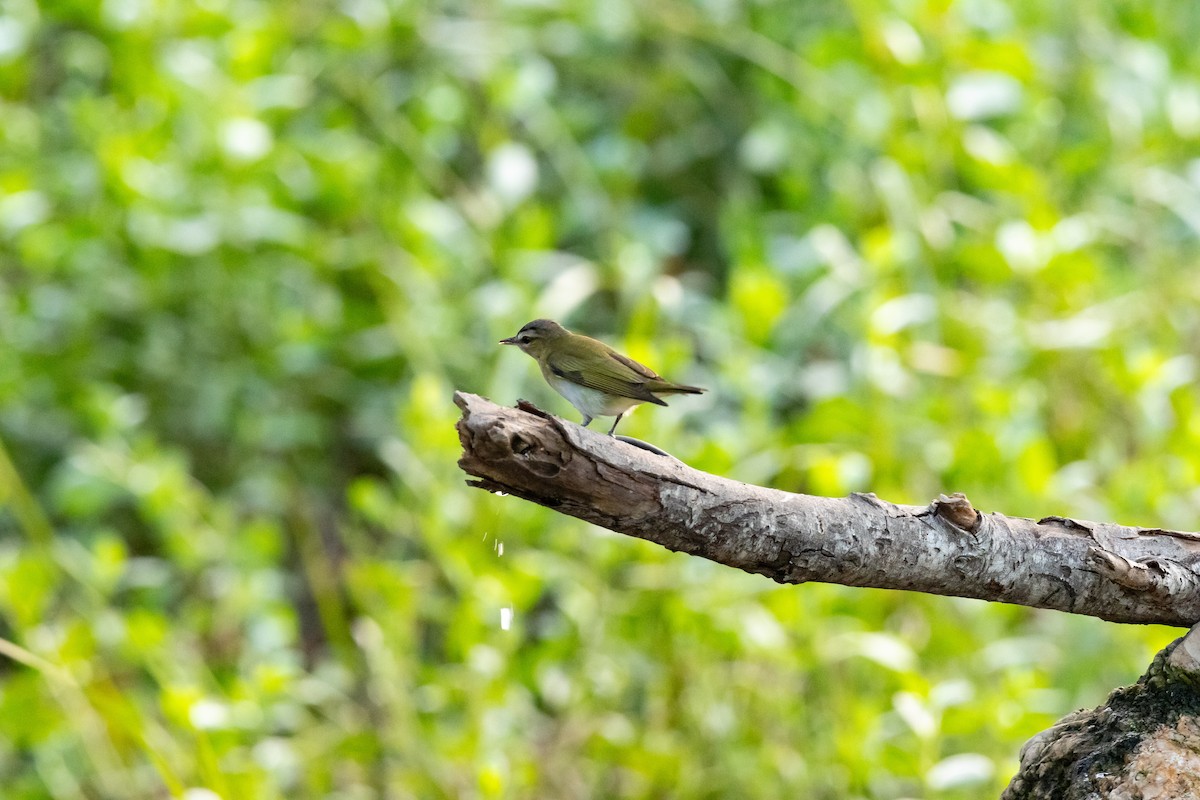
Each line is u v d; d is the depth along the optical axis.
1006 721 8.21
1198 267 13.00
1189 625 5.32
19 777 11.12
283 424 12.69
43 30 14.52
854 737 8.54
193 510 10.92
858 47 13.30
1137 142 13.45
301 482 13.18
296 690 10.04
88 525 12.75
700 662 9.73
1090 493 10.55
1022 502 9.79
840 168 13.57
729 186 15.10
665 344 11.05
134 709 9.27
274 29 13.52
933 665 9.73
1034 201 11.66
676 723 9.91
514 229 12.83
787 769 9.44
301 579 13.17
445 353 12.45
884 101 13.22
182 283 13.16
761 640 9.07
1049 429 12.02
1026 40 14.36
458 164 14.93
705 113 15.53
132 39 13.37
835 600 9.65
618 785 10.43
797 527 4.74
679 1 15.14
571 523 10.22
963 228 13.86
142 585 11.06
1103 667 9.44
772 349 12.46
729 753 9.55
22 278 13.99
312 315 13.36
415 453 10.09
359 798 10.02
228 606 10.62
